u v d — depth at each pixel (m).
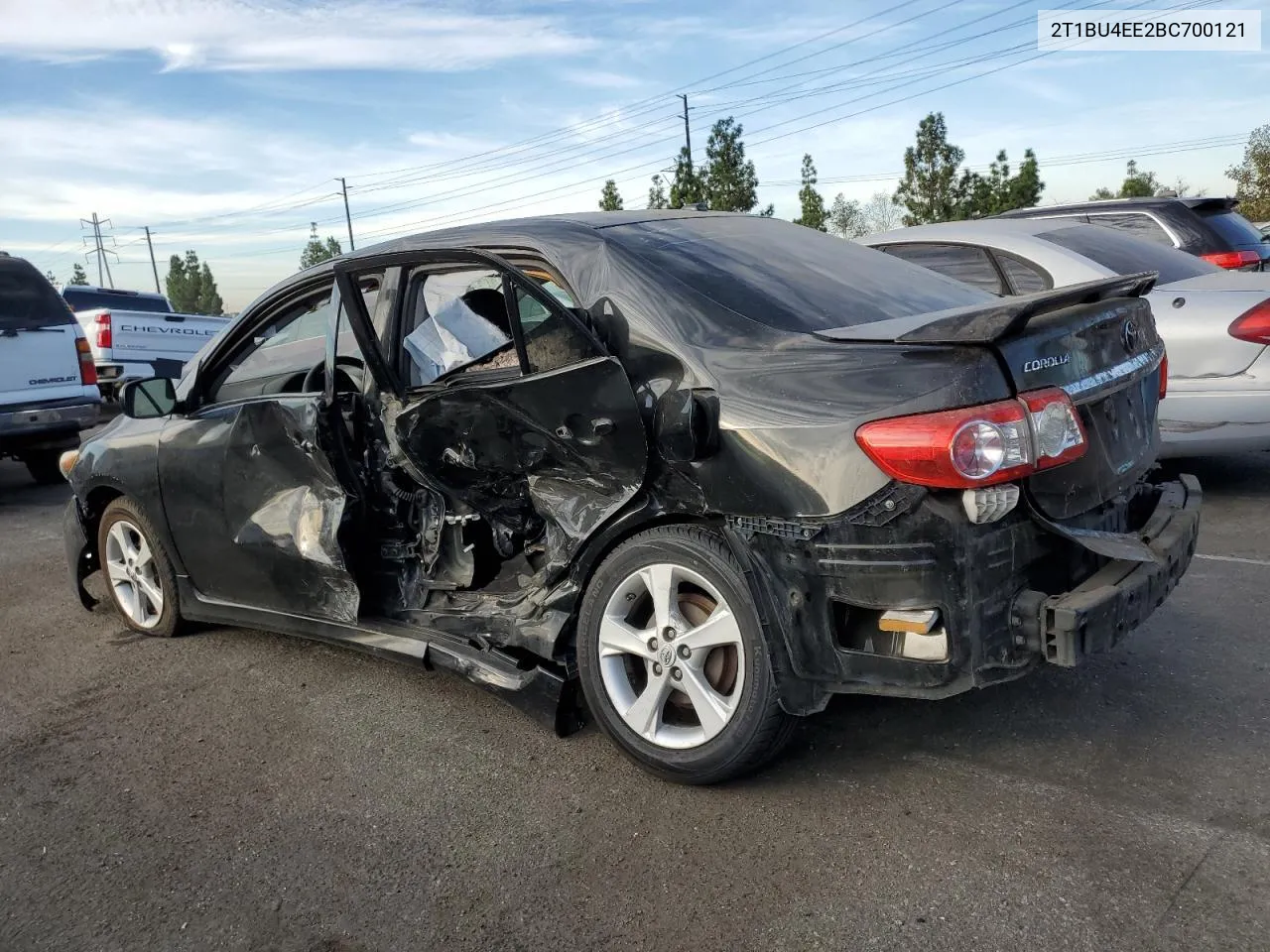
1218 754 3.02
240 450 4.05
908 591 2.53
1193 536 3.06
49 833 3.06
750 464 2.71
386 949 2.43
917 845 2.66
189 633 4.82
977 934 2.30
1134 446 3.13
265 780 3.30
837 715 3.43
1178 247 7.52
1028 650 2.56
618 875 2.64
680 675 2.96
